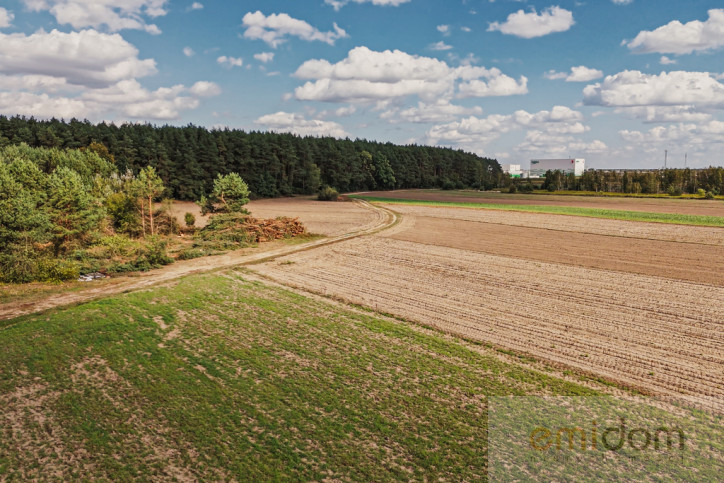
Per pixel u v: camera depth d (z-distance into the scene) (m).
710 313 22.52
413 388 15.45
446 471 11.45
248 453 12.09
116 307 22.98
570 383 15.85
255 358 17.59
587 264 32.91
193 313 22.61
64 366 16.94
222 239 41.75
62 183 34.16
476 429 13.18
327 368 16.84
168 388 15.37
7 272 27.86
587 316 22.41
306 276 30.45
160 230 46.03
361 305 24.22
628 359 17.69
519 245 40.50
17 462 11.80
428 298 25.52
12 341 18.86
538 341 19.45
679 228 47.25
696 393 15.15
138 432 12.99
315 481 11.09
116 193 46.09
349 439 12.70
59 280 28.44
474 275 30.47
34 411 14.12
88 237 35.31
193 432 12.99
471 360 17.61
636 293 25.94
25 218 29.09
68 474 11.36
